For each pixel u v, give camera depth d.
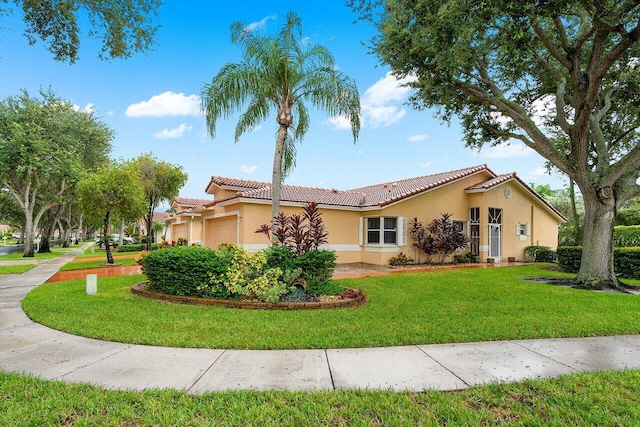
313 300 7.86
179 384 3.73
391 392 3.55
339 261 17.48
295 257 8.67
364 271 14.48
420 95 13.02
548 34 11.65
